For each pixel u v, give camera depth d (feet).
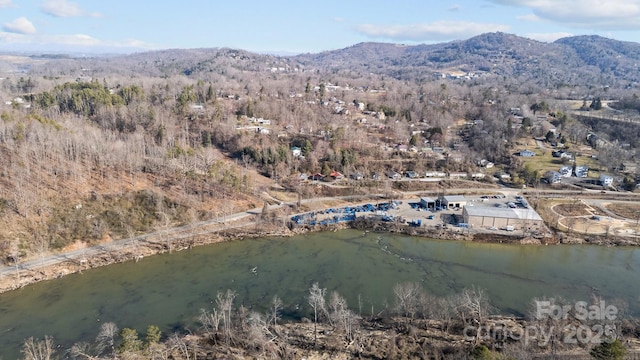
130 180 424.87
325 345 228.84
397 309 261.85
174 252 358.02
